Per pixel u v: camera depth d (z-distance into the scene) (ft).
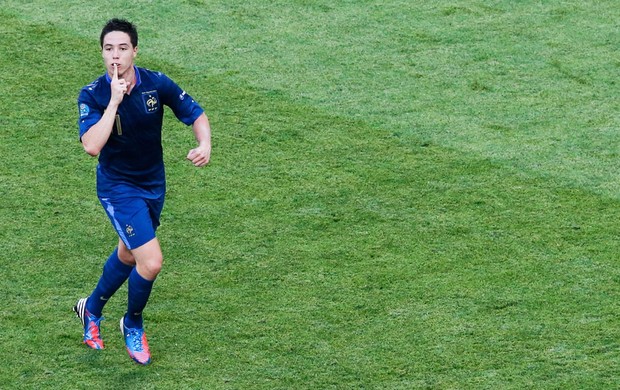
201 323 80.18
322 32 136.36
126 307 82.74
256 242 91.81
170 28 136.98
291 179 102.78
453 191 100.48
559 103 119.44
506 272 86.79
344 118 115.55
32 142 109.19
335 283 85.40
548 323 79.71
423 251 90.17
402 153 108.06
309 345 77.36
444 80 124.77
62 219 95.20
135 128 71.92
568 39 135.03
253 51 131.44
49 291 84.23
